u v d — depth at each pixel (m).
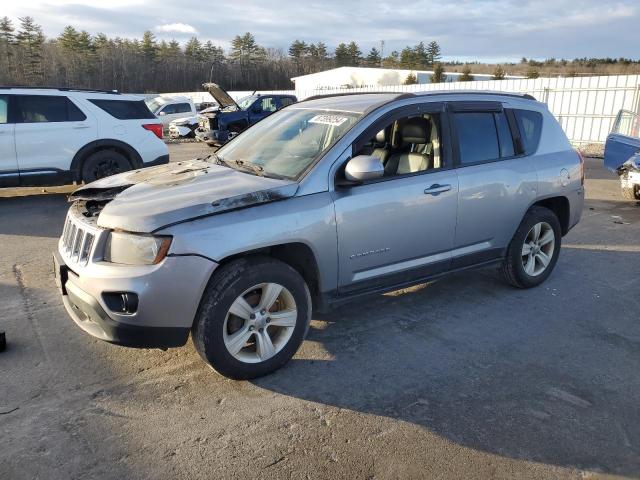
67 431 2.93
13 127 8.38
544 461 2.74
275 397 3.30
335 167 3.68
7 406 3.14
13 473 2.60
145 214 3.10
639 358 3.84
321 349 3.92
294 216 3.42
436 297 4.95
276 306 3.58
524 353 3.89
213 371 3.59
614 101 18.55
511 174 4.65
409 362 3.74
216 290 3.19
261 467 2.68
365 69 58.69
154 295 3.00
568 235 7.28
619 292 5.14
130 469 2.65
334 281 3.73
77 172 8.98
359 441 2.89
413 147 4.40
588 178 12.42
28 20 79.12
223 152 4.60
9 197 9.63
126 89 81.69
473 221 4.43
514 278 4.98
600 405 3.24
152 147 9.63
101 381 3.44
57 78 79.00
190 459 2.73
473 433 2.96
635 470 2.69
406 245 4.03
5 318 4.35
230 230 3.18
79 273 3.20
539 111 5.16
